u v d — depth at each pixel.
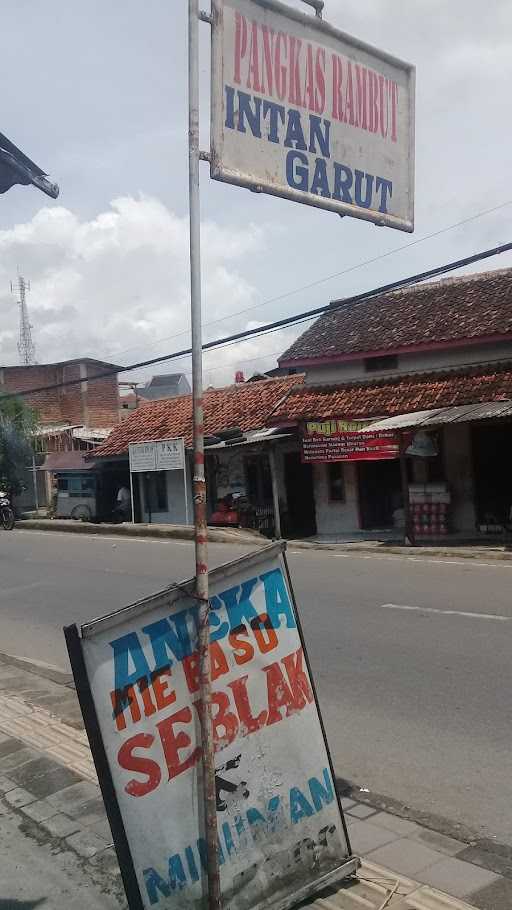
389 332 18.67
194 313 3.19
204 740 3.16
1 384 35.94
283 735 3.45
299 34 3.89
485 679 6.74
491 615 8.88
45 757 5.55
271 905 3.27
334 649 8.08
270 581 3.52
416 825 4.47
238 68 3.65
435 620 8.89
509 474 16.14
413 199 4.49
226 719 3.30
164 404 26.47
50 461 27.33
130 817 3.01
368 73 4.22
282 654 3.50
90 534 22.42
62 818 4.62
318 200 3.99
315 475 19.23
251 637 3.42
